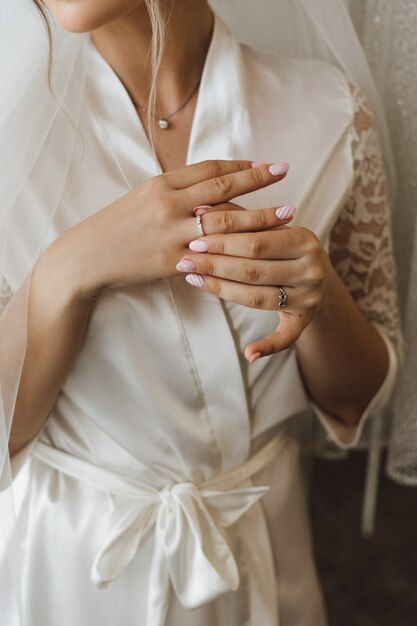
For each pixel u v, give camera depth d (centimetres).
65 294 85
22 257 88
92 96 92
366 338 100
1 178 85
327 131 100
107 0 78
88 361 90
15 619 88
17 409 89
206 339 90
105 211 86
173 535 93
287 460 104
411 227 123
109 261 84
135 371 90
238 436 96
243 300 83
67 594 96
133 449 94
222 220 83
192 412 94
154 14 85
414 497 228
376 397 104
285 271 82
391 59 114
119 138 92
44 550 96
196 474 96
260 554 100
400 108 116
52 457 96
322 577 199
